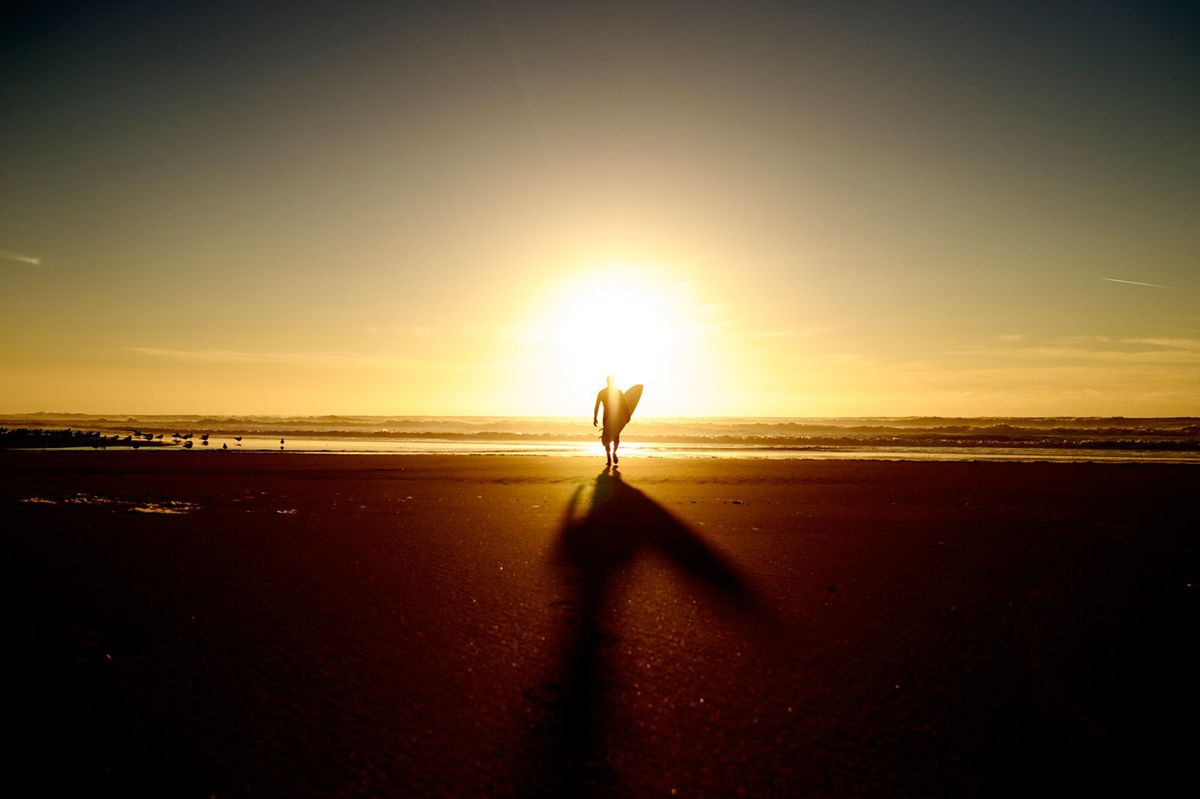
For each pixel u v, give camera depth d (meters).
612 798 3.41
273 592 6.82
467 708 4.34
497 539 9.59
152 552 8.45
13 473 17.50
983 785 3.58
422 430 56.75
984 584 7.39
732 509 12.64
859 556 8.72
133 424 72.50
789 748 3.91
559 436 46.38
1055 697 4.62
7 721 4.10
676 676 4.88
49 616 5.91
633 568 7.96
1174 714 4.39
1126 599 6.85
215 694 4.50
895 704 4.48
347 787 3.46
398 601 6.57
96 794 3.37
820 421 90.56
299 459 22.98
